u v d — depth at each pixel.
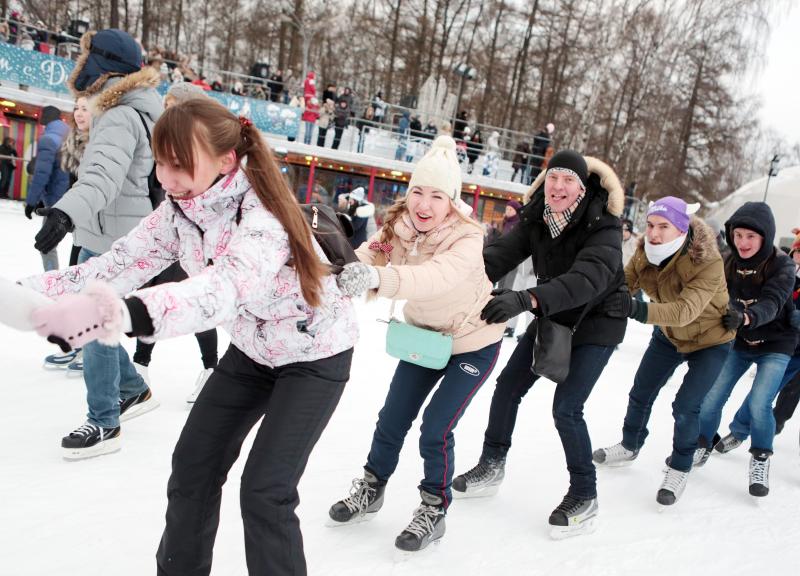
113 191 2.55
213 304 1.25
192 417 1.71
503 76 29.38
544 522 2.83
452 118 16.56
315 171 15.32
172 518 1.65
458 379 2.44
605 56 20.17
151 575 2.01
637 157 25.77
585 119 20.58
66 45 13.52
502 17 28.73
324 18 27.11
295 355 1.66
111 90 2.70
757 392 3.56
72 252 4.17
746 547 2.85
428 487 2.46
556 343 2.60
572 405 2.73
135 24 27.75
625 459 3.65
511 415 2.99
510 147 18.64
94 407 2.73
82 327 1.06
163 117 1.40
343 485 2.85
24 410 3.07
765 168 27.97
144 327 1.14
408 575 2.23
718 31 22.42
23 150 12.93
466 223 2.32
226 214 1.53
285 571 1.58
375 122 15.51
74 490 2.43
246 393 1.74
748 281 3.64
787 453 4.39
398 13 28.72
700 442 3.82
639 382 3.57
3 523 2.15
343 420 3.67
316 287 1.54
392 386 2.59
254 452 1.62
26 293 1.07
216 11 28.92
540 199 2.84
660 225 3.07
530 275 7.23
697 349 3.31
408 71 28.92
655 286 3.32
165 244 1.71
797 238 4.43
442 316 2.41
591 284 2.49
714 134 25.80
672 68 23.55
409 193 2.34
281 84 15.06
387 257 2.49
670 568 2.56
